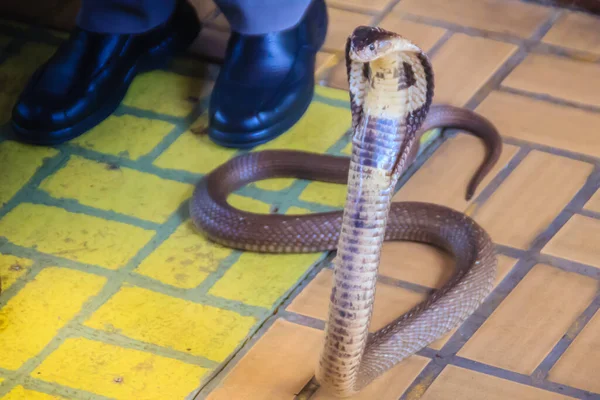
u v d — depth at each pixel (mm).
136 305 2480
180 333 2445
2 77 2855
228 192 2629
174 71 2865
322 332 2445
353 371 2287
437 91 2814
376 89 2213
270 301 2486
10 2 3010
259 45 2705
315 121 2760
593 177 2656
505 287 2502
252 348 2426
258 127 2693
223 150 2713
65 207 2621
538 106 2783
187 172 2680
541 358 2418
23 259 2541
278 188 2656
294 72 2729
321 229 2537
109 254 2551
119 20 2750
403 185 2650
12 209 2617
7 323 2457
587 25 2945
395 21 2959
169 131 2750
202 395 2375
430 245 2566
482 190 2639
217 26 2953
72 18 2975
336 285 2236
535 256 2543
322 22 2842
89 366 2408
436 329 2424
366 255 2225
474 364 2410
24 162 2695
